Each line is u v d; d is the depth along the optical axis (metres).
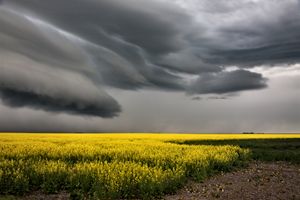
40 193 12.02
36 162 15.82
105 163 15.59
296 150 32.84
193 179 15.53
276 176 16.69
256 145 37.97
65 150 22.25
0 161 16.56
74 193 11.07
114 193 11.25
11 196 11.23
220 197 12.17
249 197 12.25
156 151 22.75
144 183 12.18
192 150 24.08
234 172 18.00
